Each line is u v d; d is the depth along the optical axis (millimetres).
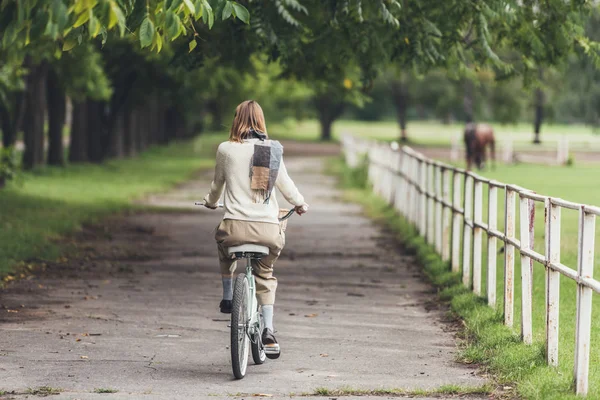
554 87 116125
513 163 95750
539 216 45094
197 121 126688
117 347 18078
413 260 32156
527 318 17672
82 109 80500
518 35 29297
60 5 11492
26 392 14391
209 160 105875
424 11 27453
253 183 15117
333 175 84875
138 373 15938
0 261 27469
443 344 18859
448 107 162625
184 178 77375
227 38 29766
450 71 31312
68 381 15242
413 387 15078
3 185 53250
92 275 27781
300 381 15547
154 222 44062
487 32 26812
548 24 28844
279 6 24859
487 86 149500
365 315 22172
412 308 23203
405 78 154125
